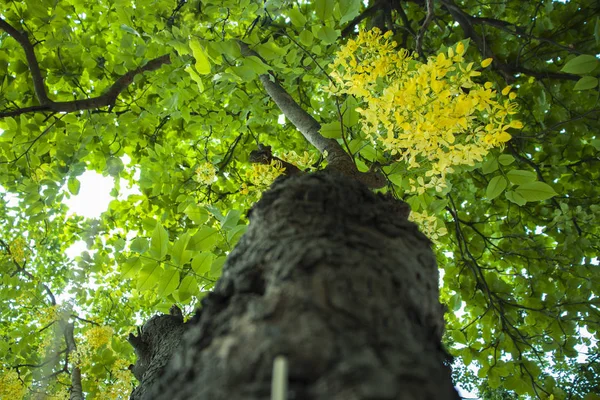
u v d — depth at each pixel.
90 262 3.78
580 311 4.07
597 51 4.04
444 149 1.99
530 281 4.45
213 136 4.79
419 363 0.61
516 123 1.71
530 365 3.88
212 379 0.61
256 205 1.11
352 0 2.08
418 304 0.85
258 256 0.89
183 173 4.53
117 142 4.03
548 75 3.98
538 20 4.27
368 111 1.81
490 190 2.32
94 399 3.75
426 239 1.07
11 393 3.77
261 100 4.00
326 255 0.79
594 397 3.57
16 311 6.05
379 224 1.01
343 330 0.63
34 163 3.63
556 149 4.34
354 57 1.90
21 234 5.89
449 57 1.66
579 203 4.46
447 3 3.75
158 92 3.68
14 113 3.02
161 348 2.03
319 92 4.84
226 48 2.08
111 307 5.31
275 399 0.37
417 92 1.67
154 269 2.14
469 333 4.20
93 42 3.83
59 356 4.52
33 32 3.23
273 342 0.60
